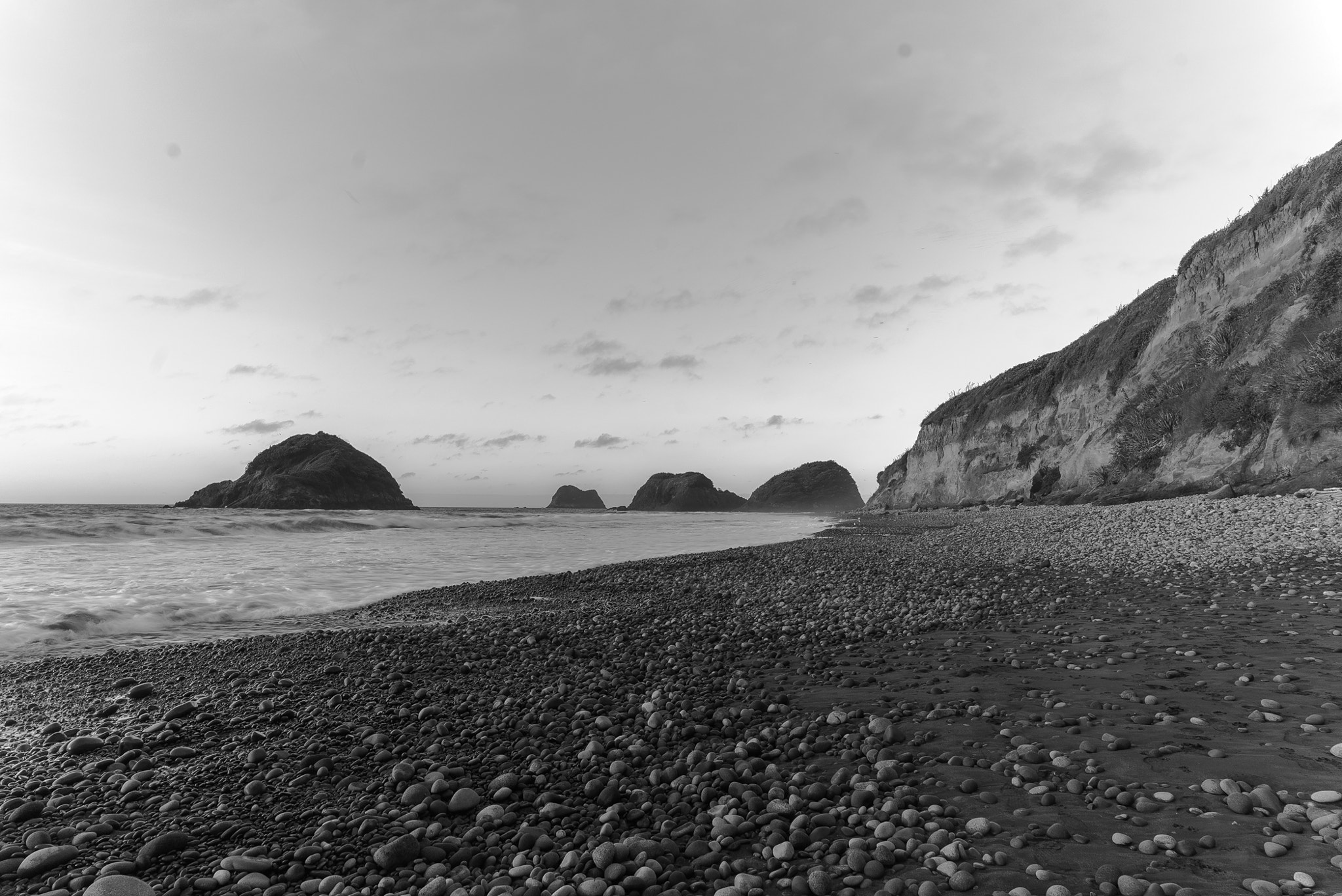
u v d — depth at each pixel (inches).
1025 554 634.2
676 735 205.5
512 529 1696.6
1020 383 1825.8
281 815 159.0
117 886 124.8
